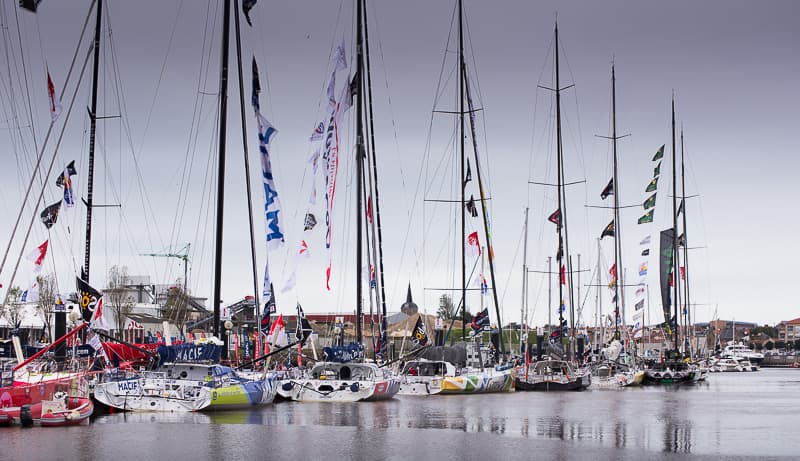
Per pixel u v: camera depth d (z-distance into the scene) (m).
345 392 61.31
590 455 40.12
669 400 74.06
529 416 56.34
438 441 43.66
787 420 55.84
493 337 89.69
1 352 52.59
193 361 51.75
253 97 56.94
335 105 62.25
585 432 48.16
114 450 38.78
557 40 90.88
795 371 187.62
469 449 41.38
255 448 40.38
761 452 41.31
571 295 102.12
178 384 50.69
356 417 53.03
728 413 61.06
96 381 50.53
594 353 113.25
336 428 47.62
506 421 53.09
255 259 58.22
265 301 57.53
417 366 74.25
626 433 47.94
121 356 52.06
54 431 43.16
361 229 67.00
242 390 53.19
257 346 58.91
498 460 38.56
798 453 41.03
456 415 55.69
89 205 54.81
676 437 46.50
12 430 43.12
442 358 73.44
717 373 172.50
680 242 119.00
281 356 67.81
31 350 53.38
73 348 48.34
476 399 69.31
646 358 109.56
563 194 92.31
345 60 62.78
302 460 37.94
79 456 37.34
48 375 46.06
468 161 78.75
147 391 49.97
